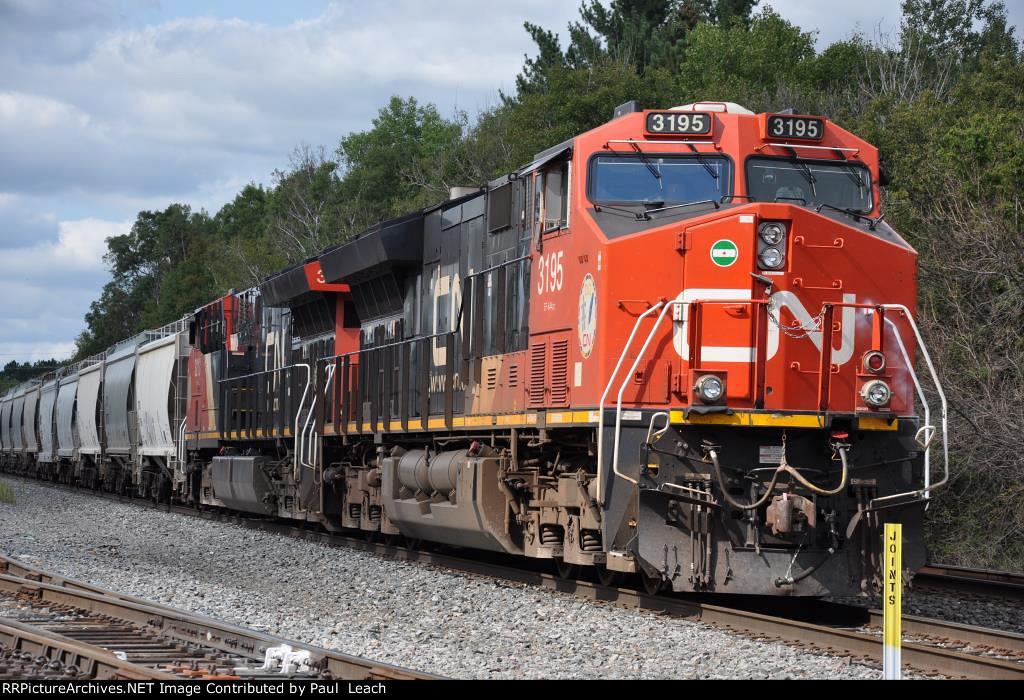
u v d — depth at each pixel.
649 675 15.59
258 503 41.06
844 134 22.14
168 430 52.91
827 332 20.06
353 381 35.56
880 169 22.38
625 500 19.97
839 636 17.52
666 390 20.03
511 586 24.48
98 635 17.70
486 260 26.83
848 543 20.08
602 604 21.75
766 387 19.92
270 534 38.78
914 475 20.45
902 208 42.25
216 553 32.88
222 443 47.56
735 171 21.34
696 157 21.50
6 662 15.47
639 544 19.56
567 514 22.94
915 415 20.78
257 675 14.68
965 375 36.72
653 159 21.55
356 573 27.47
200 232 199.88
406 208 93.81
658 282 20.25
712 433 19.98
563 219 22.39
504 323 25.22
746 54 85.81
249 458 42.03
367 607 22.30
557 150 22.58
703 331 20.00
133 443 59.19
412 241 31.45
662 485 19.64
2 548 33.16
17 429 95.44
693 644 17.72
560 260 22.33
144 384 57.78
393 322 33.44
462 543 27.31
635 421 19.92
